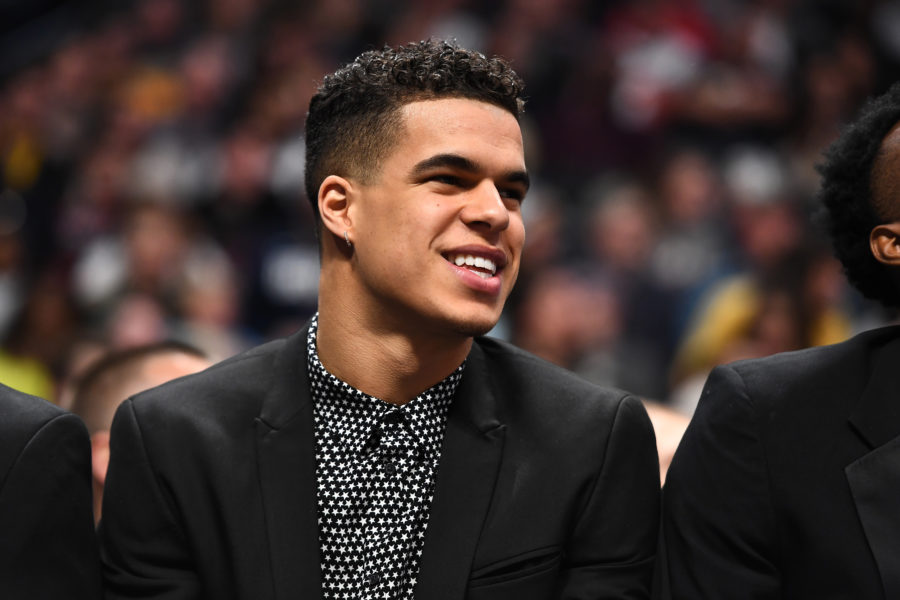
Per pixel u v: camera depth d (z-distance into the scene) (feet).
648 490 9.16
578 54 33.37
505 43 33.58
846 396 8.79
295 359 9.15
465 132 8.46
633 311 28.71
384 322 8.71
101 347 20.36
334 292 8.91
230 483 8.61
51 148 35.22
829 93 33.63
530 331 27.27
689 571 8.95
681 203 30.76
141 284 29.01
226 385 9.03
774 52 33.86
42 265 32.71
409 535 8.72
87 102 35.99
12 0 37.93
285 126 33.27
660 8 34.06
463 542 8.53
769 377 9.00
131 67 36.19
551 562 8.64
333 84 9.02
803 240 29.50
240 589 8.39
